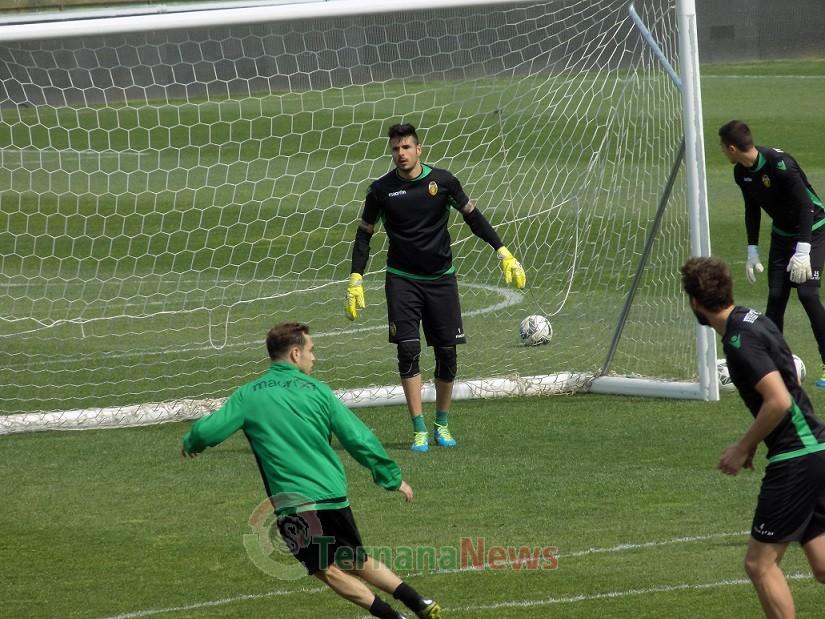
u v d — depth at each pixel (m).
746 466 17.27
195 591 20.61
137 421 33.53
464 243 57.72
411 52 96.75
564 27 49.62
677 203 38.28
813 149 85.75
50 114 99.69
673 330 39.19
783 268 33.28
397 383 37.25
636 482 26.36
